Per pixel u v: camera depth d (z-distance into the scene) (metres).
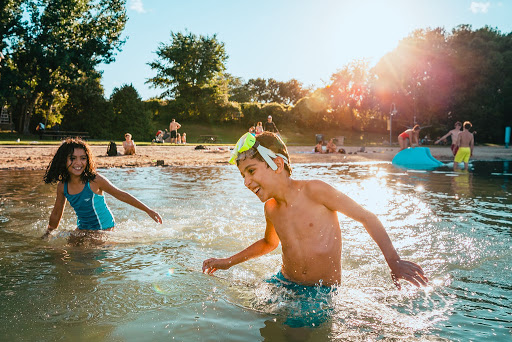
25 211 5.10
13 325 1.94
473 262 3.04
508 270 2.85
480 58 53.28
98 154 17.08
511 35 59.66
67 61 34.56
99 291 2.42
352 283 2.58
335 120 62.19
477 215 4.96
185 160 14.95
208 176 9.87
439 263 3.02
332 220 2.52
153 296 2.35
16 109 41.16
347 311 2.13
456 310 2.15
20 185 7.67
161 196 6.46
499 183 8.80
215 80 64.25
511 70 53.66
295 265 2.51
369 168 13.23
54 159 4.01
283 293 2.37
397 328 1.93
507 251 3.33
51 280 2.62
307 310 2.14
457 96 52.88
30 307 2.17
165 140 37.47
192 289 2.47
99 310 2.14
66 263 3.00
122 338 1.82
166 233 4.01
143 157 16.00
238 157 2.40
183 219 4.68
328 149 23.23
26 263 2.99
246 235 3.94
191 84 60.91
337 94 62.09
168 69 61.19
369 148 32.06
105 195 6.50
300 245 2.46
